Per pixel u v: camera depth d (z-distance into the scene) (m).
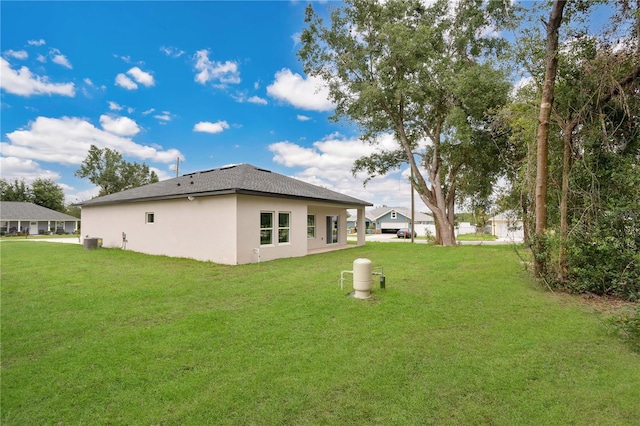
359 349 3.74
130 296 6.30
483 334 4.27
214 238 11.50
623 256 6.12
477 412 2.54
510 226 10.19
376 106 17.91
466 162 18.47
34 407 2.62
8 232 35.66
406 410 2.56
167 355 3.58
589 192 6.88
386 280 7.95
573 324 4.68
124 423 2.41
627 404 2.66
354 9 16.48
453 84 15.39
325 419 2.45
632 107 6.59
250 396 2.75
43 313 5.18
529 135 8.05
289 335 4.20
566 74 7.30
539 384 2.97
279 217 13.09
